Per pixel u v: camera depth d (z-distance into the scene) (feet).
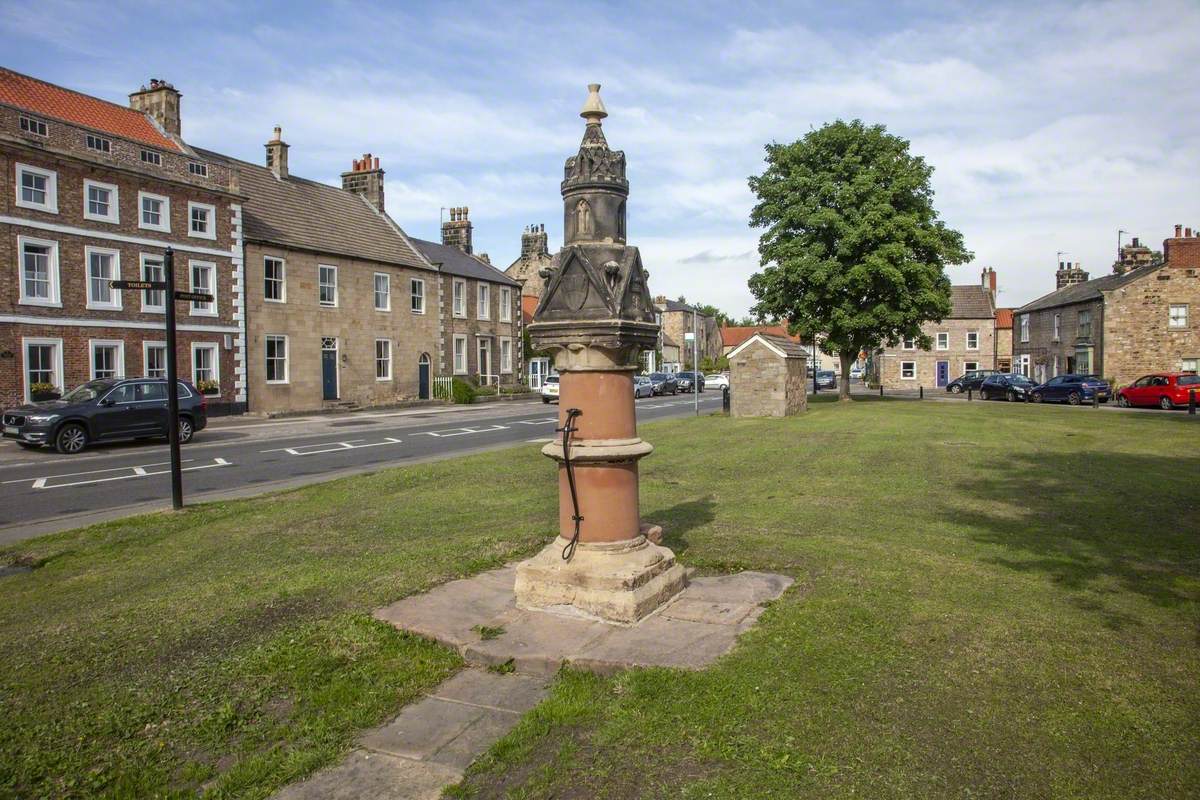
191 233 91.81
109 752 12.79
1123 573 20.83
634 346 18.63
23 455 59.82
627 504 18.84
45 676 15.58
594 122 19.36
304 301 109.29
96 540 28.71
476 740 13.03
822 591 19.22
